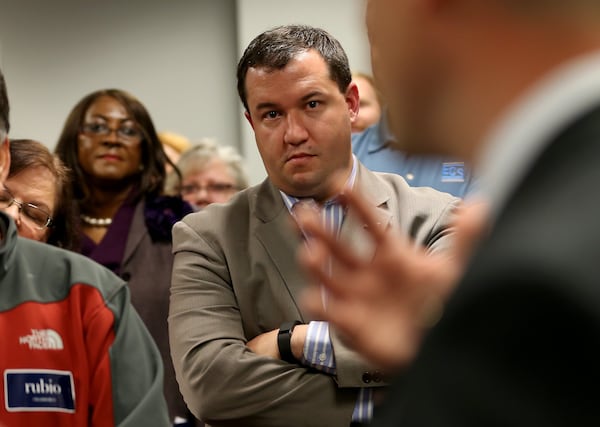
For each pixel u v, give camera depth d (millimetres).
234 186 8273
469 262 997
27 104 12562
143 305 6070
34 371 3371
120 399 3453
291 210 4277
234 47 12492
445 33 1051
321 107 4215
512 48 1016
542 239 925
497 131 1039
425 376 982
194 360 4129
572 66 999
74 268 3557
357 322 1406
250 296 4203
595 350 881
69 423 3375
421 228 4195
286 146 4215
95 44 12602
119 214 6484
